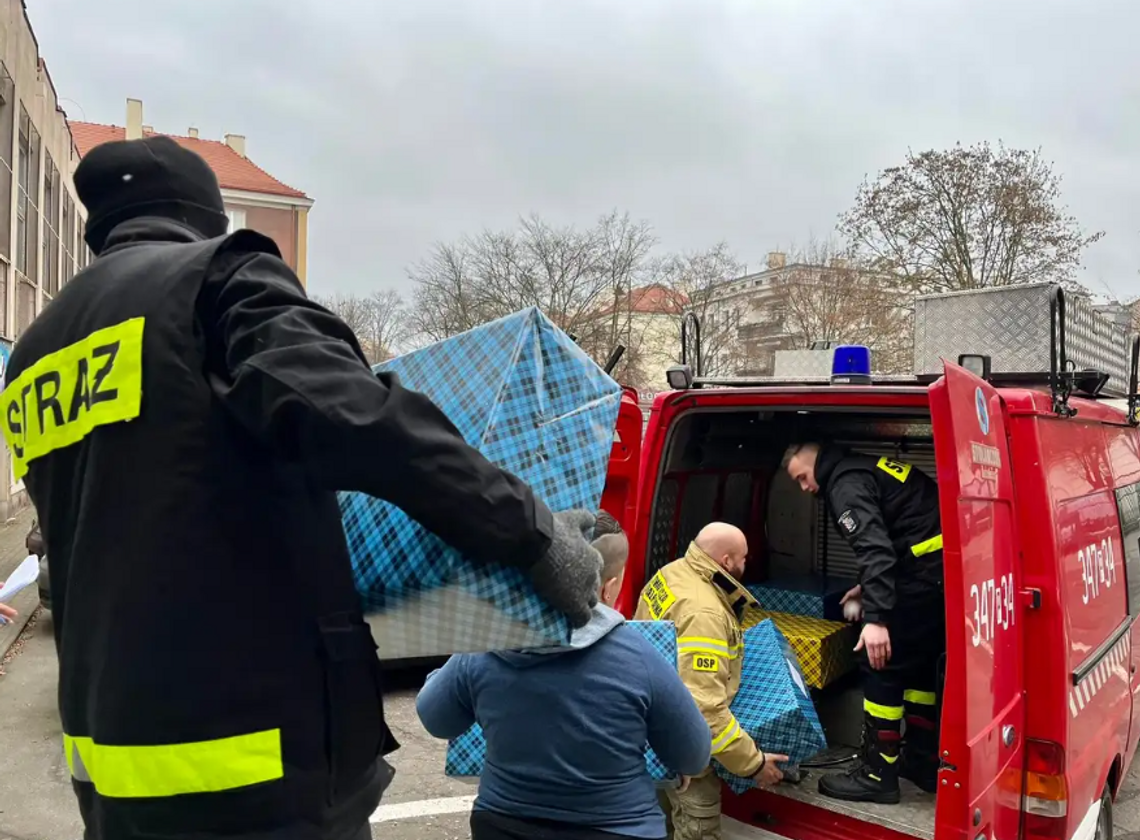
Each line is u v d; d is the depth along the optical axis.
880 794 3.26
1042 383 4.20
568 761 2.18
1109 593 3.81
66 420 1.37
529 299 32.69
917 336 5.45
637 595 3.86
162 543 1.23
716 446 4.34
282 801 1.26
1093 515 3.70
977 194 25.73
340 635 1.33
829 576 4.69
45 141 19.88
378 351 37.75
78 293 1.46
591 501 1.64
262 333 1.22
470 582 1.33
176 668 1.22
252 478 1.27
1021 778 3.03
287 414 1.17
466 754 2.55
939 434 2.62
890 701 3.34
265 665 1.26
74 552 1.31
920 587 3.41
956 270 25.94
